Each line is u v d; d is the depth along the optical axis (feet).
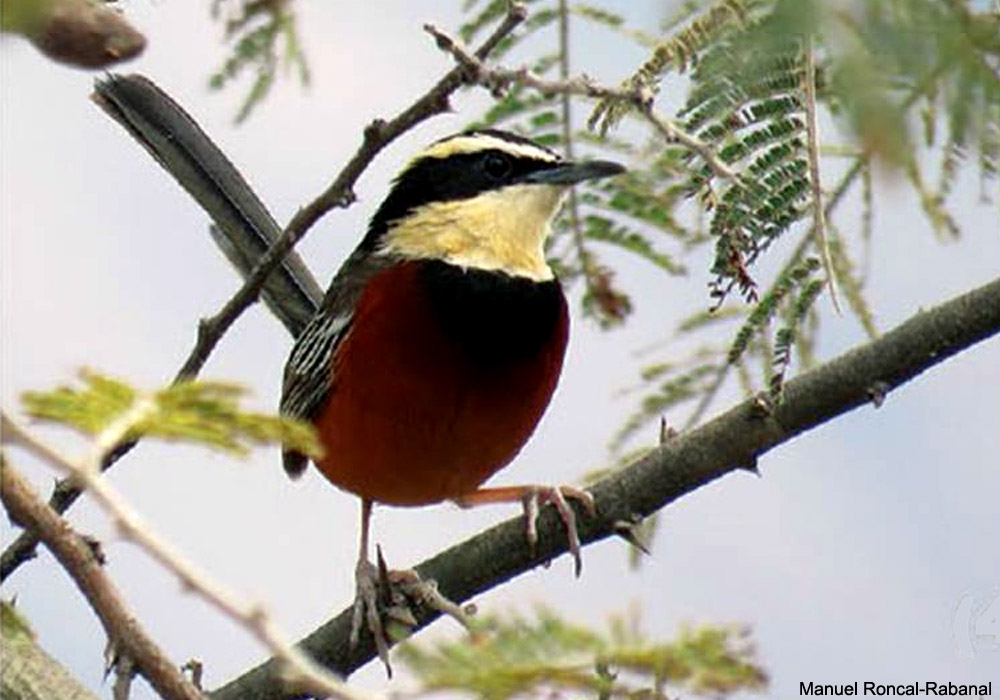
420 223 47.21
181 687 18.72
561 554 39.58
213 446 15.31
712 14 17.11
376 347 45.34
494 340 45.55
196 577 14.25
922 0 12.59
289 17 24.80
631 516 38.52
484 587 40.19
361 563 41.50
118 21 18.07
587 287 34.55
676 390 34.09
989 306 36.76
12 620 20.03
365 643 40.81
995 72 13.21
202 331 36.50
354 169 33.47
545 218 46.85
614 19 28.81
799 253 30.71
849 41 12.22
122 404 14.90
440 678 14.79
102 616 18.85
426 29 25.49
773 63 14.48
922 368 37.11
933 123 13.38
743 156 26.37
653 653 15.02
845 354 37.19
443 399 45.29
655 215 33.01
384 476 46.65
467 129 32.32
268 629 14.37
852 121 12.19
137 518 14.25
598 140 32.17
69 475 14.92
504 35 28.07
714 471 37.91
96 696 22.79
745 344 32.48
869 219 28.40
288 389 47.11
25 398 14.80
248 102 25.30
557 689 14.87
